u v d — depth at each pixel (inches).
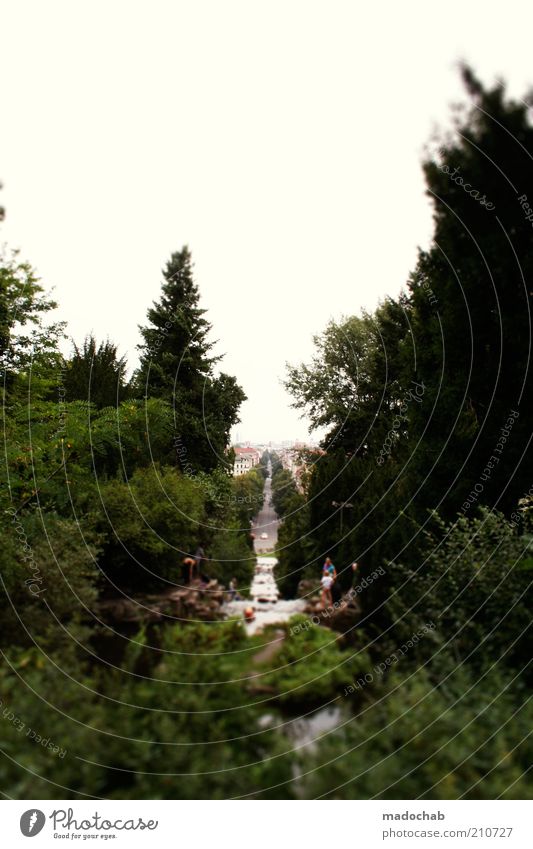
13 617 212.4
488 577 207.6
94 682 155.7
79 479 366.0
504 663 172.9
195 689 150.5
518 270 278.7
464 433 301.4
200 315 652.1
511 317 286.7
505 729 135.4
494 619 191.9
